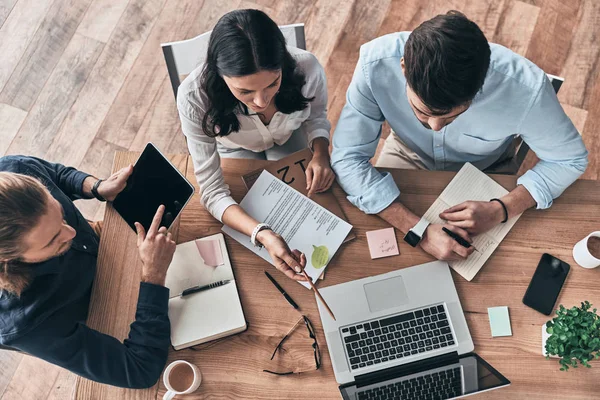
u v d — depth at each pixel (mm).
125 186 1447
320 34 2494
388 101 1445
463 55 994
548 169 1404
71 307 1409
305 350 1308
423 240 1377
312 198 1464
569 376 1255
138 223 1376
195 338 1308
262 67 1158
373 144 1550
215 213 1409
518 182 1423
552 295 1319
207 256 1384
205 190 1430
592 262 1304
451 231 1354
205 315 1328
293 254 1347
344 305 1331
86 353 1273
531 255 1361
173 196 1404
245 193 1479
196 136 1471
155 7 2545
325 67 2447
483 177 1440
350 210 1443
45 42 2533
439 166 1724
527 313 1314
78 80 2488
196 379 1262
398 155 1834
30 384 2100
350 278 1366
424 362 1277
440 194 1436
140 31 2531
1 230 1088
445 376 1236
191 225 1438
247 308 1349
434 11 2484
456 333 1298
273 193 1459
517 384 1259
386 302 1330
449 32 995
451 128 1471
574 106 2316
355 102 1455
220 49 1150
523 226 1388
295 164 1514
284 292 1353
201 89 1399
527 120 1330
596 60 2373
